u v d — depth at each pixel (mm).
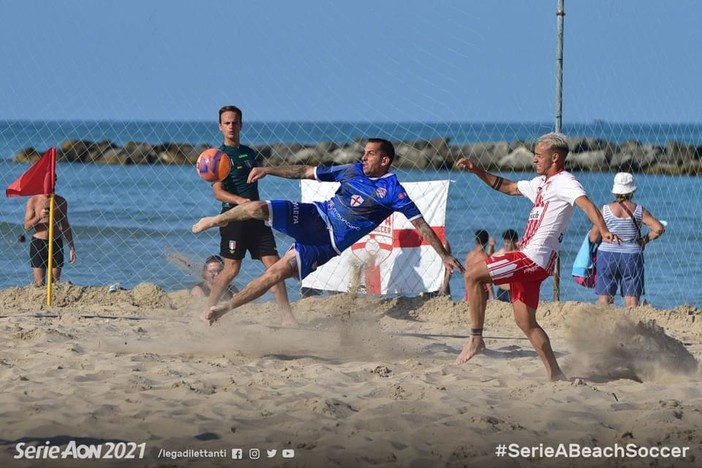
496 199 51406
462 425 11242
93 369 14391
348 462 9867
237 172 19219
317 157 83750
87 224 41875
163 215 45781
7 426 10992
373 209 15578
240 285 28359
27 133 70125
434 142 66812
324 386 13305
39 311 20750
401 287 22516
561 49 22562
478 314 15000
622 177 21625
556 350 17375
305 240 15641
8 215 43531
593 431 11141
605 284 21797
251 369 14648
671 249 35250
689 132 30312
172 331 18219
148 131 96062
